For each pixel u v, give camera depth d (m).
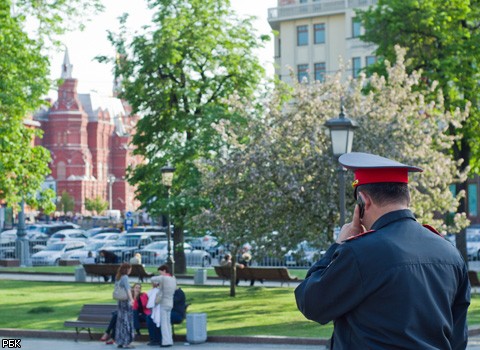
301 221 23.88
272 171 24.22
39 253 48.59
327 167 23.47
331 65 74.94
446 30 34.19
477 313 21.91
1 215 64.56
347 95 25.53
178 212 36.16
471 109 34.28
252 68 38.12
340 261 3.46
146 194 38.50
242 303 25.45
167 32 37.25
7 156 26.11
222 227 25.23
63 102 159.12
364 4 72.69
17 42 25.25
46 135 159.38
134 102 39.47
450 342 3.55
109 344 17.95
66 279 37.28
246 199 24.91
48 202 28.19
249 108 26.33
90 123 164.62
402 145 23.94
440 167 24.09
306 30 76.38
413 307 3.35
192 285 32.84
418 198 24.19
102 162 166.62
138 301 18.59
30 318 21.92
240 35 38.25
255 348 17.08
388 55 35.66
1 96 24.66
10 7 25.56
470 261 42.81
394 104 24.69
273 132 25.00
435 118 26.36
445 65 33.44
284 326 19.91
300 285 3.68
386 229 3.54
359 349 3.46
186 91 37.09
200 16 37.91
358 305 3.45
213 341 18.06
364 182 3.64
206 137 33.38
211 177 25.42
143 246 48.16
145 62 37.75
